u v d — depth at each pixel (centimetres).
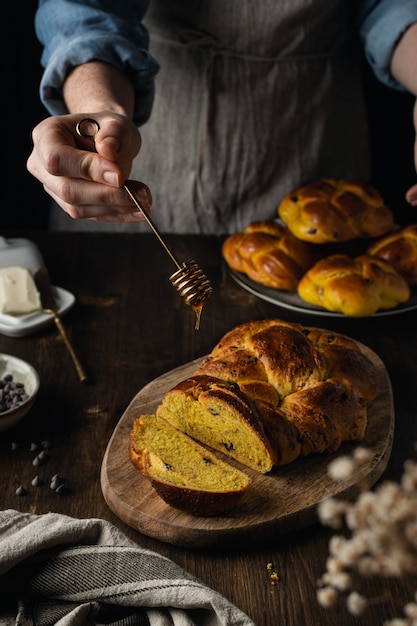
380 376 91
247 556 71
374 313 103
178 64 118
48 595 67
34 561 68
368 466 78
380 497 45
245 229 122
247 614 66
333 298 101
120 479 77
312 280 104
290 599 67
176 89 120
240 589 68
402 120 169
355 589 67
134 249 118
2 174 171
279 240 110
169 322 102
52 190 82
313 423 79
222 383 81
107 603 66
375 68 117
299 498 74
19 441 83
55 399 89
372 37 114
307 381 83
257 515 73
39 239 120
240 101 119
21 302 100
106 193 79
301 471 78
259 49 116
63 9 104
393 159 175
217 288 109
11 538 68
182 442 80
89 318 103
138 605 65
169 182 126
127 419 84
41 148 78
